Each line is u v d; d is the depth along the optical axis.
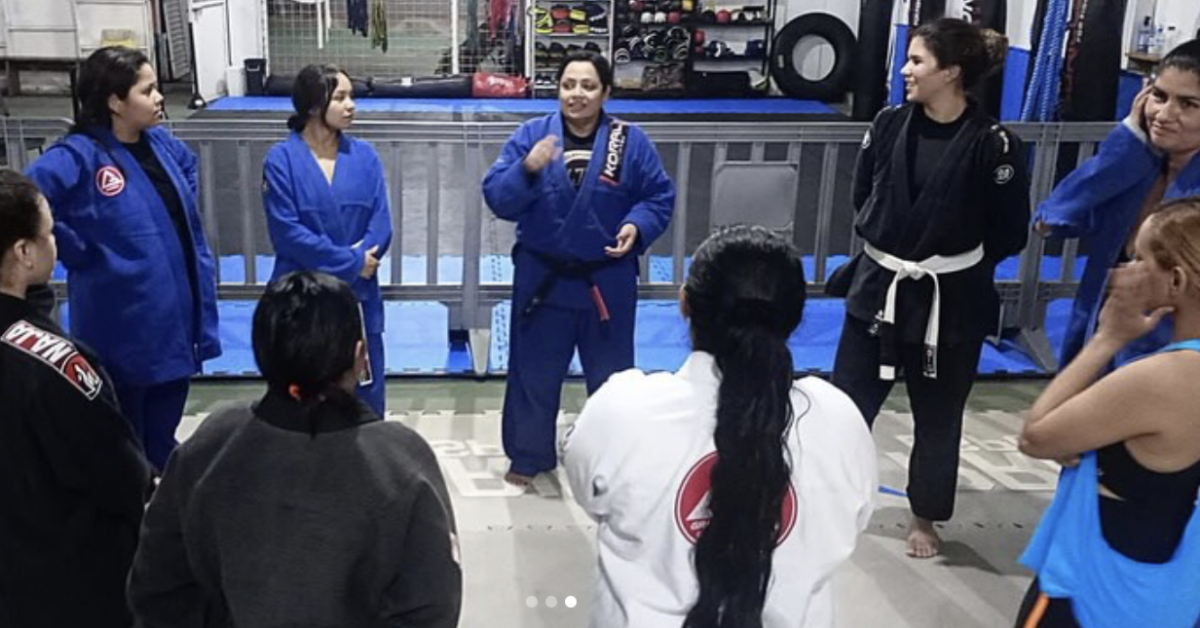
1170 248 1.77
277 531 1.52
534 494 3.82
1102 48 7.71
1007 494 3.92
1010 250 3.23
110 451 1.99
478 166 4.94
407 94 12.54
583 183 3.54
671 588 1.59
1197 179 2.57
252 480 1.53
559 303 3.64
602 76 3.47
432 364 5.02
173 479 1.58
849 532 1.62
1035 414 1.93
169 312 3.31
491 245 6.83
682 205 5.19
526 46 12.91
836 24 13.27
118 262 3.22
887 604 3.22
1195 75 2.47
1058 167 6.38
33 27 11.50
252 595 1.53
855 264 3.52
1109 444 1.86
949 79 3.06
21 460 1.95
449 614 1.58
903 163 3.20
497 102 12.51
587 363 3.78
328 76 3.46
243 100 12.14
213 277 3.56
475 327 5.11
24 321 1.96
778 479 1.52
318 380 1.54
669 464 1.57
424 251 6.82
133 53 3.18
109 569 2.07
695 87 13.40
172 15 12.71
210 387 4.75
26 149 4.87
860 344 3.44
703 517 1.57
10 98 11.98
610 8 12.94
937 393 3.37
